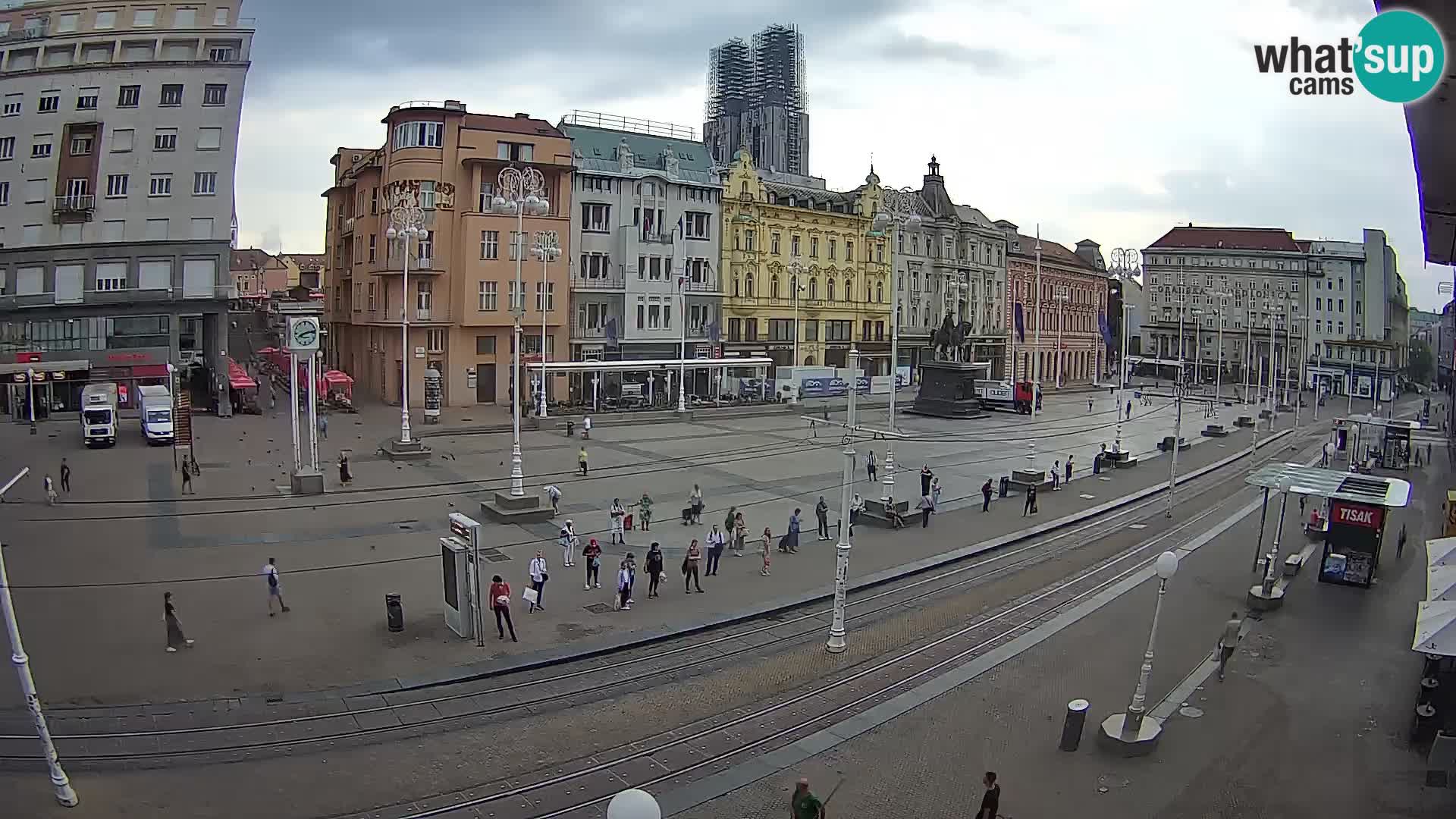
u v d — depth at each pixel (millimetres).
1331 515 33781
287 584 29062
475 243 75312
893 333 41344
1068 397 116750
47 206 68250
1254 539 40844
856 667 24281
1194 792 18297
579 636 25500
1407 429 66125
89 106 69312
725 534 37250
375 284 80312
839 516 42406
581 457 48656
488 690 22031
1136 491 52562
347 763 18141
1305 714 22109
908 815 17094
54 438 56094
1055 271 135875
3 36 69438
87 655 22828
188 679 21656
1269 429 88188
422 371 75625
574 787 17594
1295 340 144875
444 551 25406
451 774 17906
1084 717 20094
